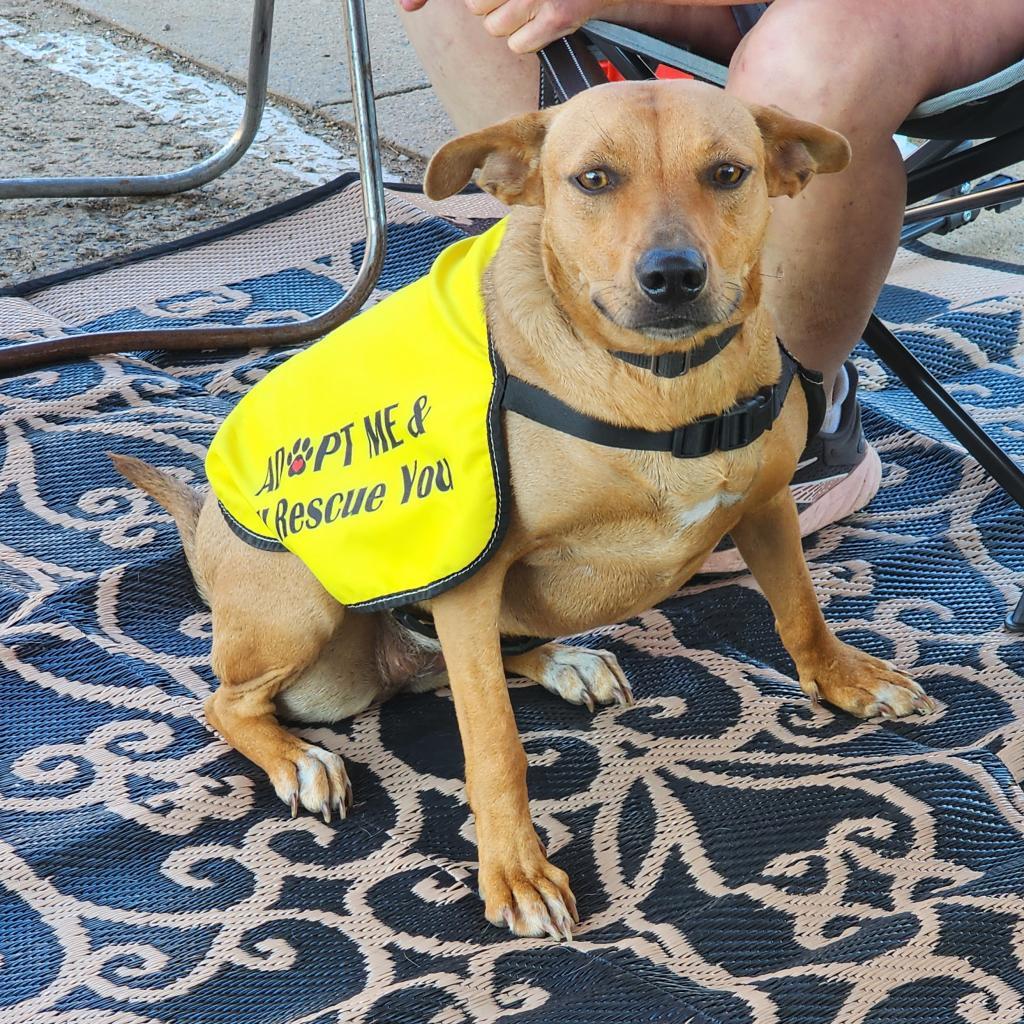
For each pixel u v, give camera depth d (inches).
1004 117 65.0
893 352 66.9
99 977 54.3
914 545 69.3
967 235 96.1
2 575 68.9
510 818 55.2
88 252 94.0
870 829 56.9
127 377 79.5
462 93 79.0
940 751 59.2
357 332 58.7
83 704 63.4
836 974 52.3
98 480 73.7
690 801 58.5
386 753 61.4
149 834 58.6
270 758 59.6
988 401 78.7
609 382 53.9
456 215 95.8
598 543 56.2
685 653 64.5
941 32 62.7
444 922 55.3
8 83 125.5
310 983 53.9
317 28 136.4
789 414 57.1
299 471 58.1
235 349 82.9
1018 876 54.8
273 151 111.0
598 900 55.7
